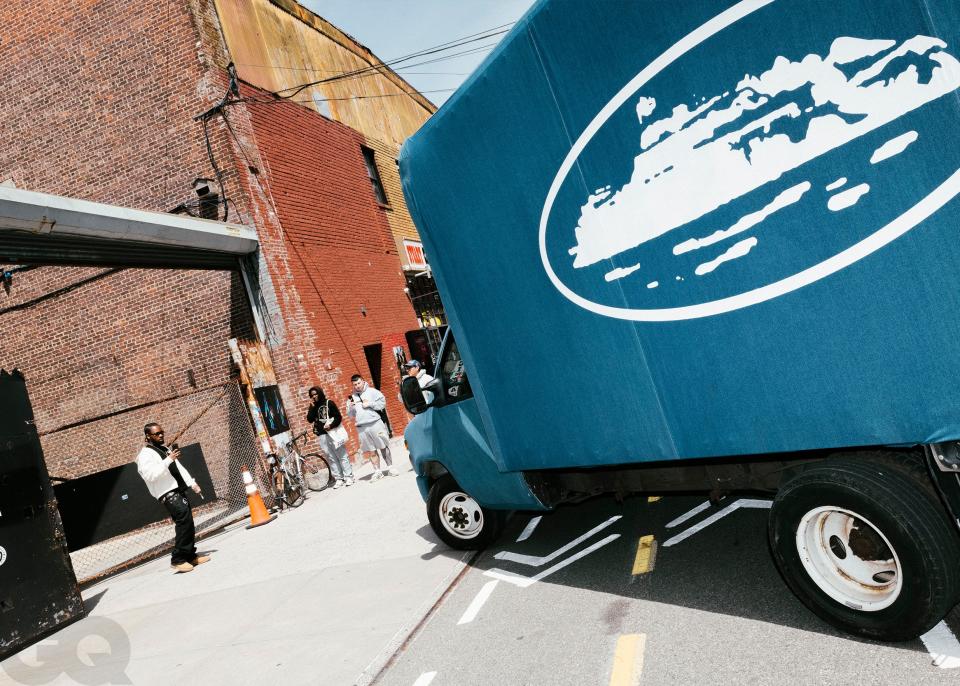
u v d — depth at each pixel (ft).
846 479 9.43
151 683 14.94
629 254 11.00
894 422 8.56
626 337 11.48
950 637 9.45
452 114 13.55
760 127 9.03
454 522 19.17
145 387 39.45
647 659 10.95
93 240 28.17
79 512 36.42
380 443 34.76
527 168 12.32
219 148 36.99
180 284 38.63
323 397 35.06
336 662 13.69
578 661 11.46
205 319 38.32
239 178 36.81
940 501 8.96
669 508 19.01
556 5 10.98
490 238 13.51
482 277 13.98
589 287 11.82
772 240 9.20
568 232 11.88
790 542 10.46
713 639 11.07
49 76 39.68
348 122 52.54
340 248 45.75
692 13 9.36
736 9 8.93
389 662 13.38
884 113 7.95
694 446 10.92
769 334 9.52
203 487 37.24
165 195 38.32
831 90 8.31
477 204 13.55
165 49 37.37
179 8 36.96
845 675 9.17
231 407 37.24
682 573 14.15
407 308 54.13
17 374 21.93
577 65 10.94
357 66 58.23
